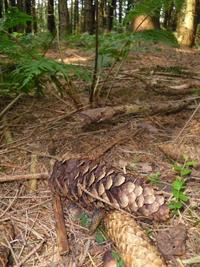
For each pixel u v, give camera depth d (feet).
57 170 0.71
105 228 0.62
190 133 1.02
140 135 1.02
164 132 1.04
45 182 0.78
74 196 0.66
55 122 1.12
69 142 0.98
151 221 0.62
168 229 0.60
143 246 0.52
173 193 0.63
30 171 0.82
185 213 0.65
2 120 1.13
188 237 0.59
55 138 1.01
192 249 0.56
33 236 0.61
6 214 0.67
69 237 0.61
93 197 0.64
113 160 0.86
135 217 0.60
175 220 0.63
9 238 0.59
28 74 0.88
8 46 1.07
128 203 0.61
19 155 0.91
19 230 0.63
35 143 0.98
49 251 0.58
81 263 0.55
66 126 1.10
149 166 0.82
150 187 0.62
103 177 0.65
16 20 1.07
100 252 0.57
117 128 1.07
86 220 0.64
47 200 0.71
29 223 0.65
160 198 0.61
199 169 0.80
